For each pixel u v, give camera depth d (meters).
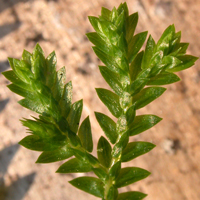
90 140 0.13
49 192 0.25
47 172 0.25
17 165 0.25
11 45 0.27
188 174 0.25
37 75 0.13
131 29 0.14
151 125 0.13
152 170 0.25
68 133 0.13
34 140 0.13
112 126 0.13
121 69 0.13
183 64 0.13
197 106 0.26
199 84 0.26
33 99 0.13
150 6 0.28
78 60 0.26
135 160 0.25
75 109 0.13
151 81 0.13
